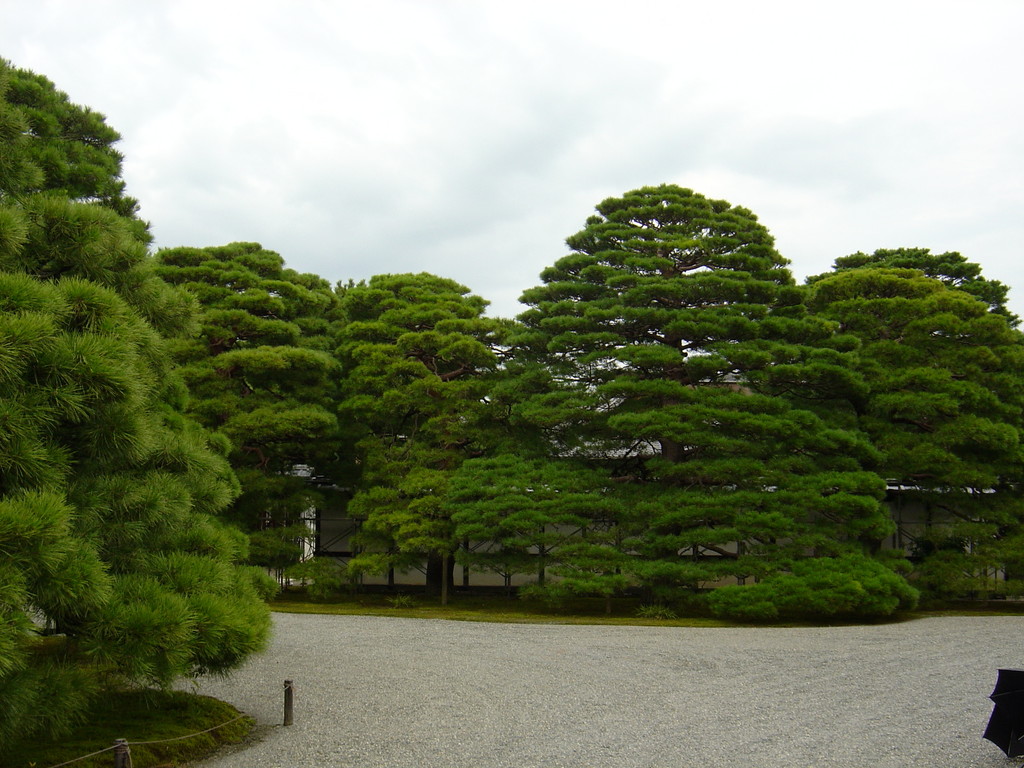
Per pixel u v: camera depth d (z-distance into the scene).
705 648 17.23
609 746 9.80
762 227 27.36
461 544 28.53
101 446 8.08
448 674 14.37
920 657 15.91
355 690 13.04
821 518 24.27
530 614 24.48
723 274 24.84
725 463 23.17
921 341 26.75
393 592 30.38
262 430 25.91
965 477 24.66
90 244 9.07
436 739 10.19
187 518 10.40
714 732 10.37
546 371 26.38
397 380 27.89
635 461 27.31
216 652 8.72
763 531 22.22
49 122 13.73
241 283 28.12
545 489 23.98
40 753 8.81
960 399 25.20
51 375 7.28
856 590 21.16
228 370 26.83
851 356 24.53
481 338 28.27
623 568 23.61
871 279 28.25
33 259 8.83
